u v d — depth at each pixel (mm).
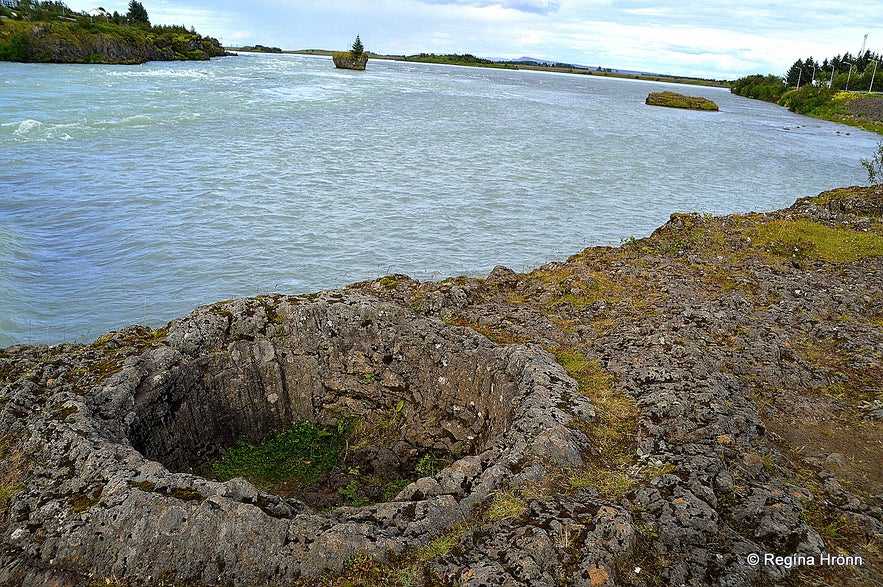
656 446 6625
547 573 4812
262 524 5273
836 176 36969
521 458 6266
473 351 8586
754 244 14945
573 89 138875
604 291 11547
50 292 13484
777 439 7160
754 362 8703
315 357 9023
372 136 39125
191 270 15445
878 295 11547
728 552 5285
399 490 7641
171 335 8234
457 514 5625
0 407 6773
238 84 66500
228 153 29312
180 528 5199
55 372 7480
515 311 10234
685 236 15453
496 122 53438
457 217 22188
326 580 4984
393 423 8945
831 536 5629
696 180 32969
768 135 58938
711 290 11602
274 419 8961
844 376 8547
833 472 6625
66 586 4945
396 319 9297
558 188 28297
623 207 25547
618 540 5152
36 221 17594
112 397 6945
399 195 24578
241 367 8531
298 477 8039
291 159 29500
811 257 14422
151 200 20656
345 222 20406
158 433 7535
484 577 4719
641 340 9086
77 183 21656
